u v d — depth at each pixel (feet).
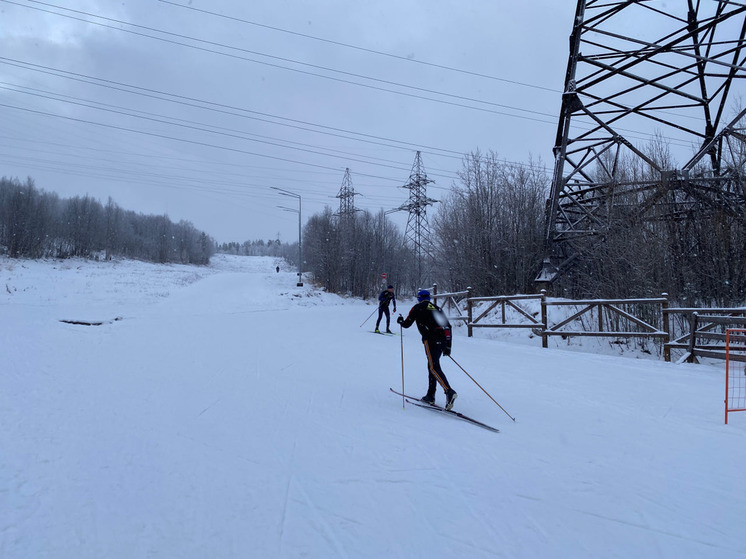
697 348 30.07
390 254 186.19
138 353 31.42
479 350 36.09
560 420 17.52
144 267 233.14
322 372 26.21
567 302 37.50
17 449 13.82
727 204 42.93
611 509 10.64
